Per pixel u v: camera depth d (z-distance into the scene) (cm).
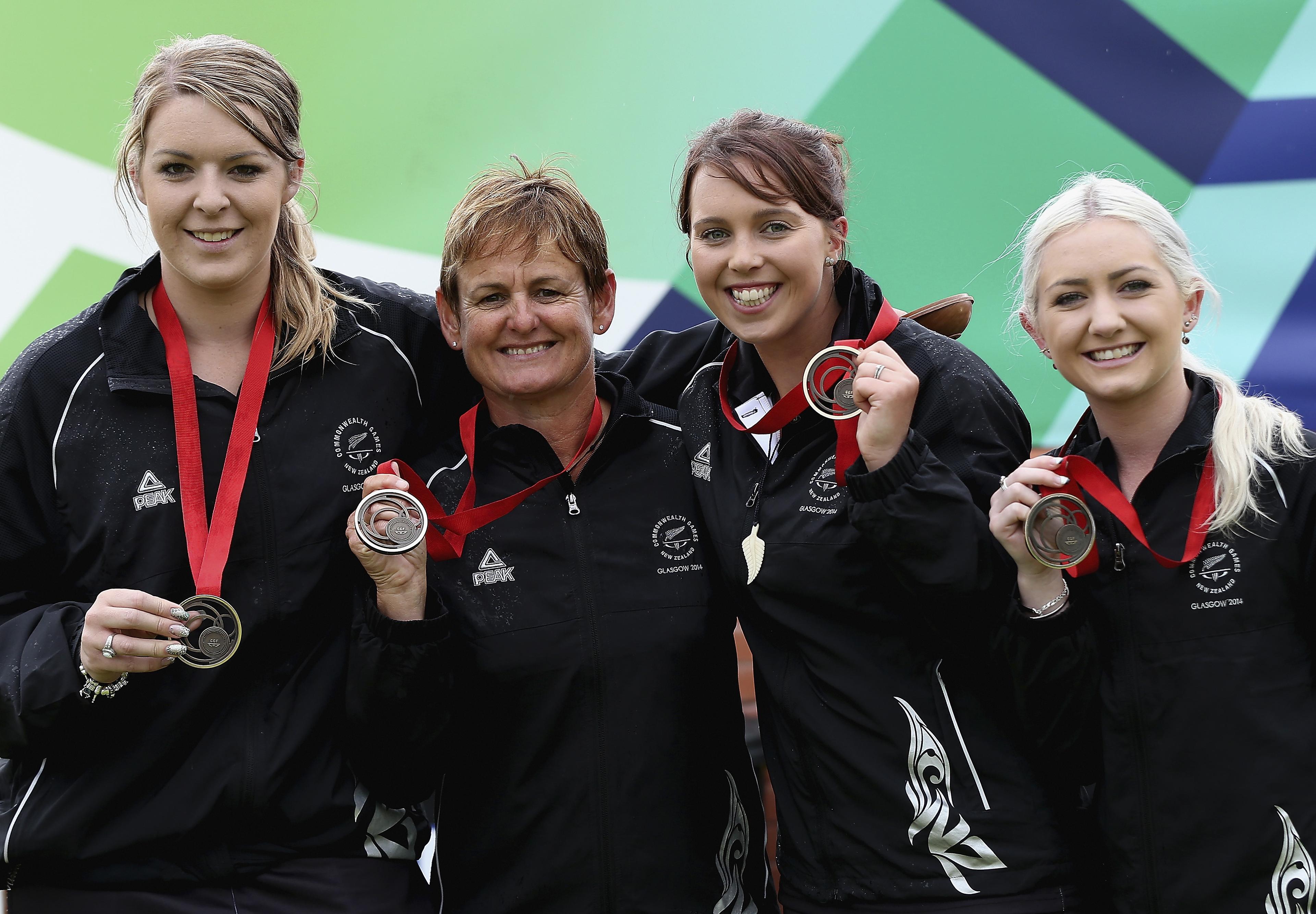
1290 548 314
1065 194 342
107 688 320
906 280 568
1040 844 332
